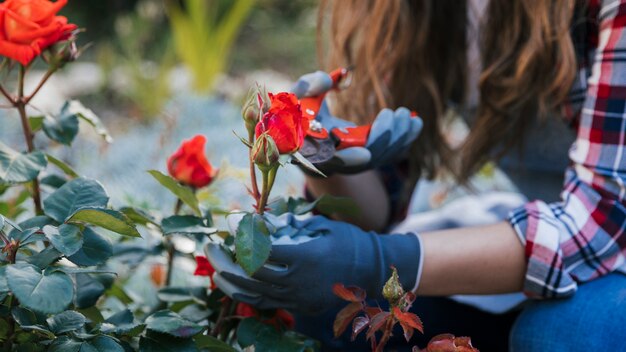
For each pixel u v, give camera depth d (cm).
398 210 135
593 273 99
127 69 396
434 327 127
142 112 356
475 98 135
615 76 97
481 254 96
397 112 96
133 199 126
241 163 260
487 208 147
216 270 90
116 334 83
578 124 115
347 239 90
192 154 105
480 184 226
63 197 85
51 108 336
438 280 96
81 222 85
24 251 90
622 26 97
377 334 121
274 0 657
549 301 101
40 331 74
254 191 85
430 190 226
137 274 149
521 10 113
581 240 98
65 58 92
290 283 87
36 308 67
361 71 126
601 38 101
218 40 368
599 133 99
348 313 83
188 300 102
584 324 96
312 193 121
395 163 133
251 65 543
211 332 97
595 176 99
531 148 135
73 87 401
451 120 141
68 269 78
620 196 97
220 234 94
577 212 100
